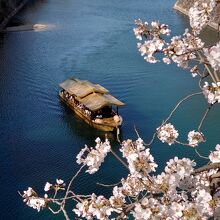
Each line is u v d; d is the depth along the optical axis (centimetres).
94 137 3966
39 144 3747
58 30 7306
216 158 679
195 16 733
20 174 3238
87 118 4134
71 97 4512
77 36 6925
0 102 4559
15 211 2778
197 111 4247
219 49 579
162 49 725
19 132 3941
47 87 4994
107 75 5300
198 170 607
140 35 737
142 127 4050
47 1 9981
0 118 4206
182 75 5222
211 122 3988
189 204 530
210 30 6675
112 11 8794
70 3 9619
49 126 4122
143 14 8550
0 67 5547
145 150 611
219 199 569
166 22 7775
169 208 537
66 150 3688
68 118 4300
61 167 3366
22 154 3544
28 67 5562
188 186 629
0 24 7512
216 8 725
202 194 552
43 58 5900
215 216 568
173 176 578
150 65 5534
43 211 2681
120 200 624
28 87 4969
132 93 4828
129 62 5694
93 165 678
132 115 4297
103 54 6022
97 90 4419
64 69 5509
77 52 6116
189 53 727
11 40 6788
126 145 643
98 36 6894
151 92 4822
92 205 622
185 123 4016
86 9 8975
